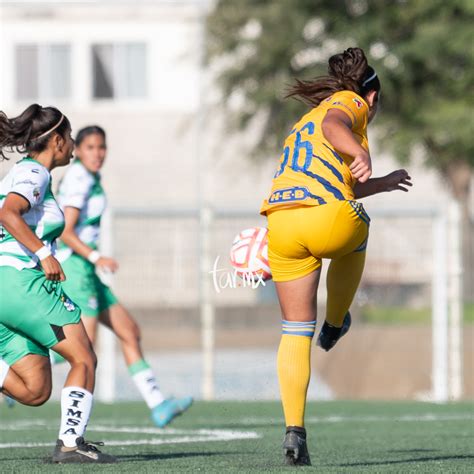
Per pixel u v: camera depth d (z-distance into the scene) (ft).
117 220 190.29
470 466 64.80
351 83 66.18
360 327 202.80
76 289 97.76
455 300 169.89
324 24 323.98
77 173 98.37
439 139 317.01
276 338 241.14
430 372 192.24
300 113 323.16
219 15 335.06
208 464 67.05
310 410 133.80
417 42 305.53
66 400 67.87
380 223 184.24
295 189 62.90
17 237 64.95
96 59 392.88
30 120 67.82
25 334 67.62
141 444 86.48
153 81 391.65
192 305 195.21
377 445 86.63
